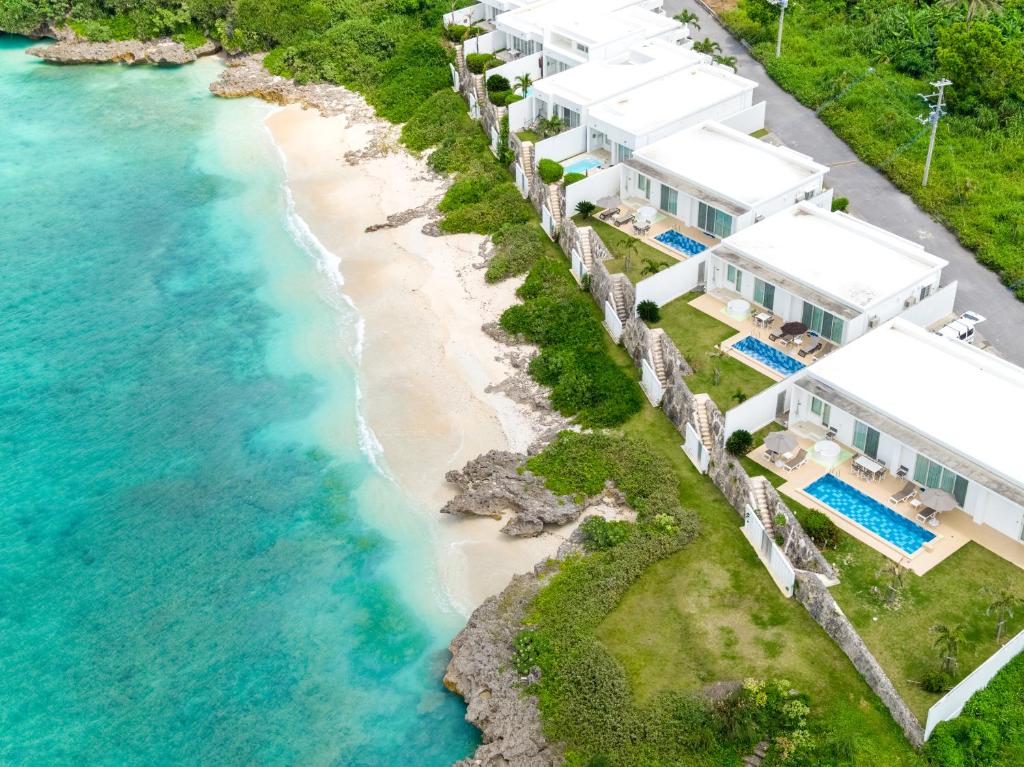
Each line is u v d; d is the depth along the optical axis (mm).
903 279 62031
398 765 46438
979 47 85625
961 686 43062
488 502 58406
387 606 54250
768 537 51656
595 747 44531
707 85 85250
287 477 63000
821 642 47844
